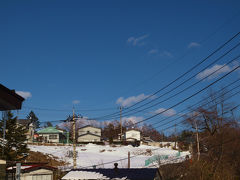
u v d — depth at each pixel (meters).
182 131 85.88
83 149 70.06
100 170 29.06
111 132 127.88
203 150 52.97
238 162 41.25
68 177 27.98
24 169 30.80
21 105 9.60
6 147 41.81
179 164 42.16
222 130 49.94
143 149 76.81
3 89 8.88
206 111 52.69
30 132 76.12
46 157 52.88
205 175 37.41
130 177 25.72
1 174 17.48
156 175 27.88
